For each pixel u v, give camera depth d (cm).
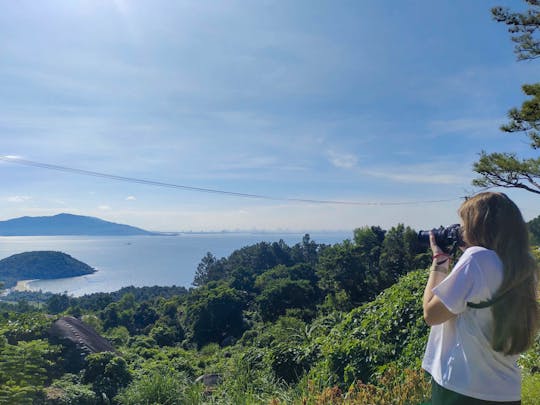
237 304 5881
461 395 146
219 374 842
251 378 651
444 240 169
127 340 4278
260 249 10069
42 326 1612
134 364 1780
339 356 560
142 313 7519
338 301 4147
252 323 5722
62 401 1027
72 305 9462
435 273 162
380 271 4447
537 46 928
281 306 5144
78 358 1476
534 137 925
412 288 712
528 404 357
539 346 497
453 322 153
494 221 149
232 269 10000
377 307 743
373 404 372
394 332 618
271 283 5953
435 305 149
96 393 1186
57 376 1301
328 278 4728
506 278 142
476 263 146
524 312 143
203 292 6675
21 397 878
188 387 720
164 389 789
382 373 500
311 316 4419
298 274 7269
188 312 6025
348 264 4456
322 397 407
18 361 968
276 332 1179
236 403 538
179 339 6041
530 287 146
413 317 616
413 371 414
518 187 1010
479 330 146
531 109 888
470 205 160
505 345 141
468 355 147
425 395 370
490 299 143
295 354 686
